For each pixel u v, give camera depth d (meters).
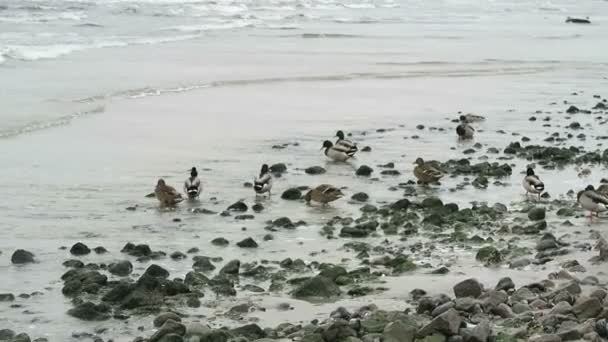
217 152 27.27
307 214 20.62
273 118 33.53
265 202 21.72
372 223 19.41
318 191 21.48
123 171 24.34
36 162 24.88
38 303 14.20
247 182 23.69
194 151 27.27
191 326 12.52
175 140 28.78
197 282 15.10
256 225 19.56
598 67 56.00
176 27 71.44
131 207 20.75
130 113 33.31
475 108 37.91
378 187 23.50
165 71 45.12
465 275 15.60
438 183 24.02
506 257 16.92
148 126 31.00
